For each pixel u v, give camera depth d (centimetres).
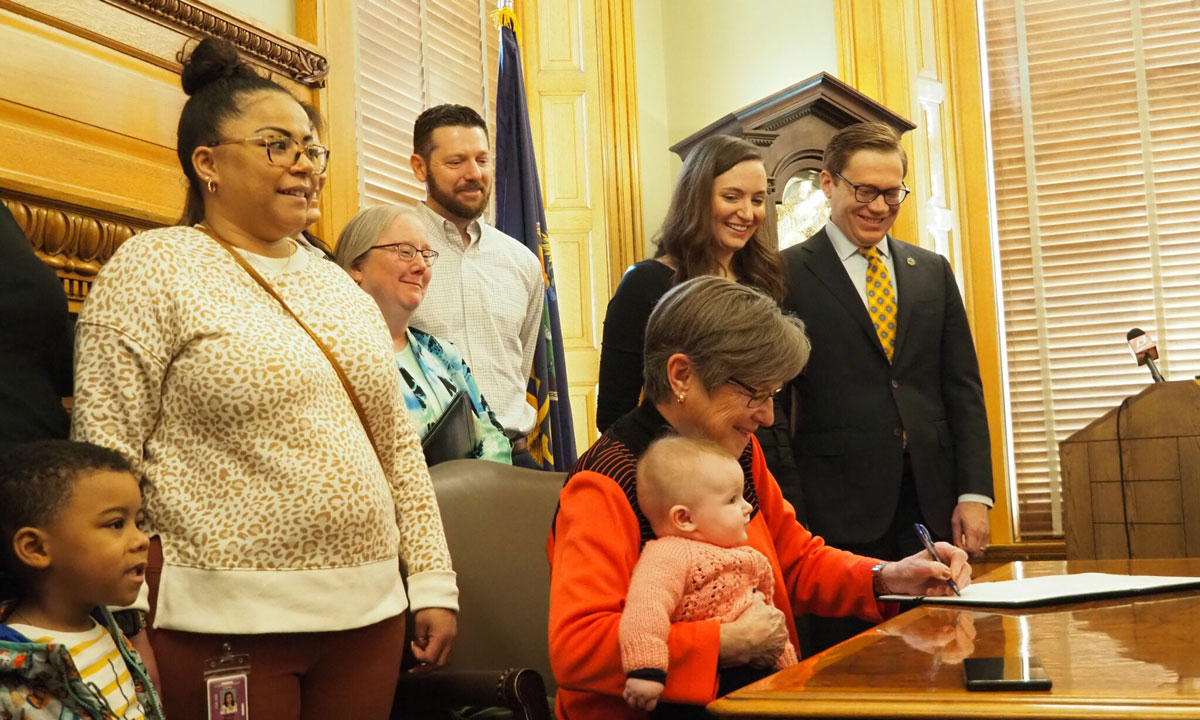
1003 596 190
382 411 210
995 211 615
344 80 389
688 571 174
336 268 220
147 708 172
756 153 305
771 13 596
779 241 480
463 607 235
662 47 610
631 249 559
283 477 185
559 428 420
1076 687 119
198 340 186
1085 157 608
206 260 195
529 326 372
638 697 161
